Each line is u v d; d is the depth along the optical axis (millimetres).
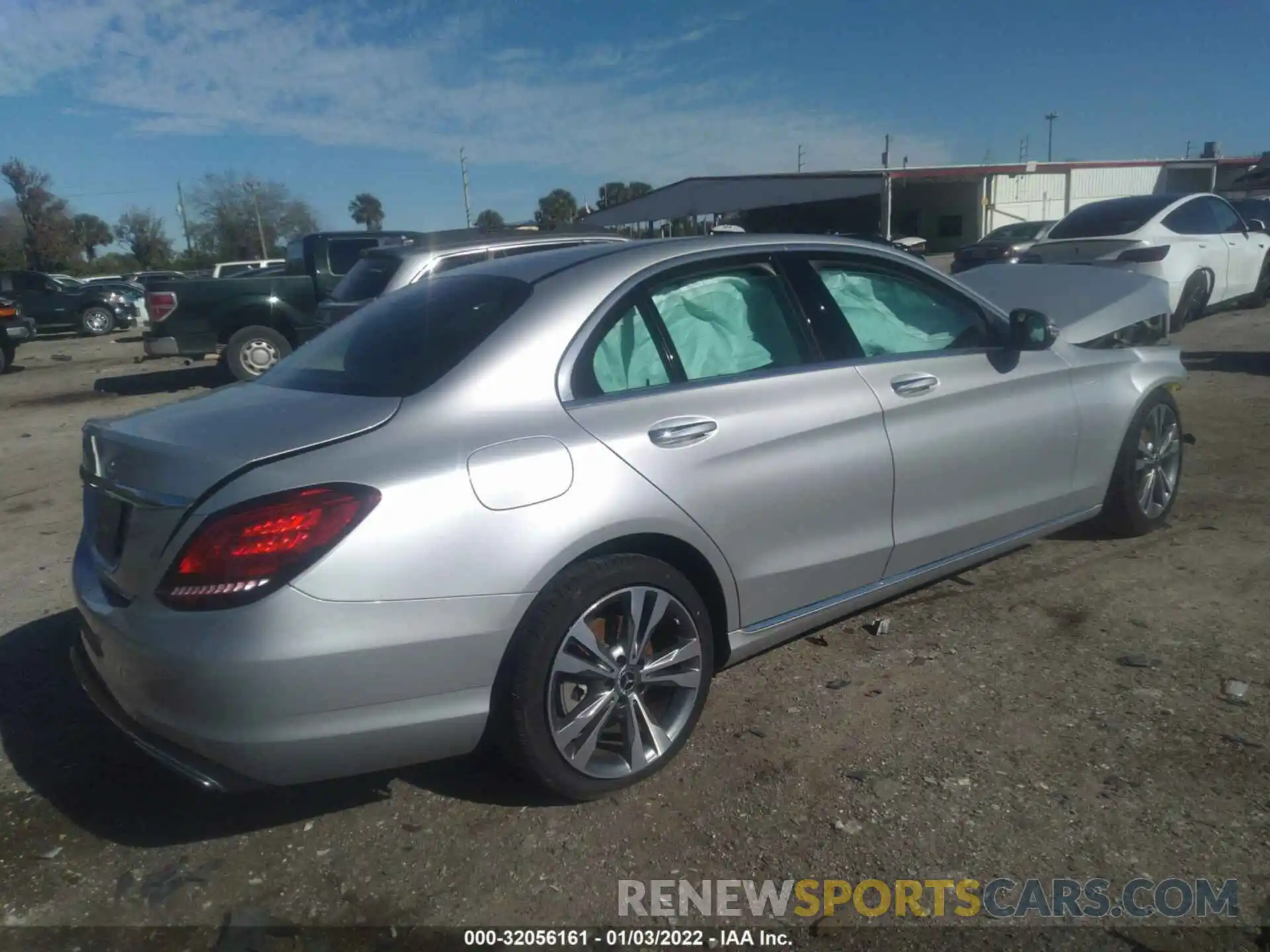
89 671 3279
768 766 3381
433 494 2836
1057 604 4484
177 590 2729
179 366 16984
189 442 2963
